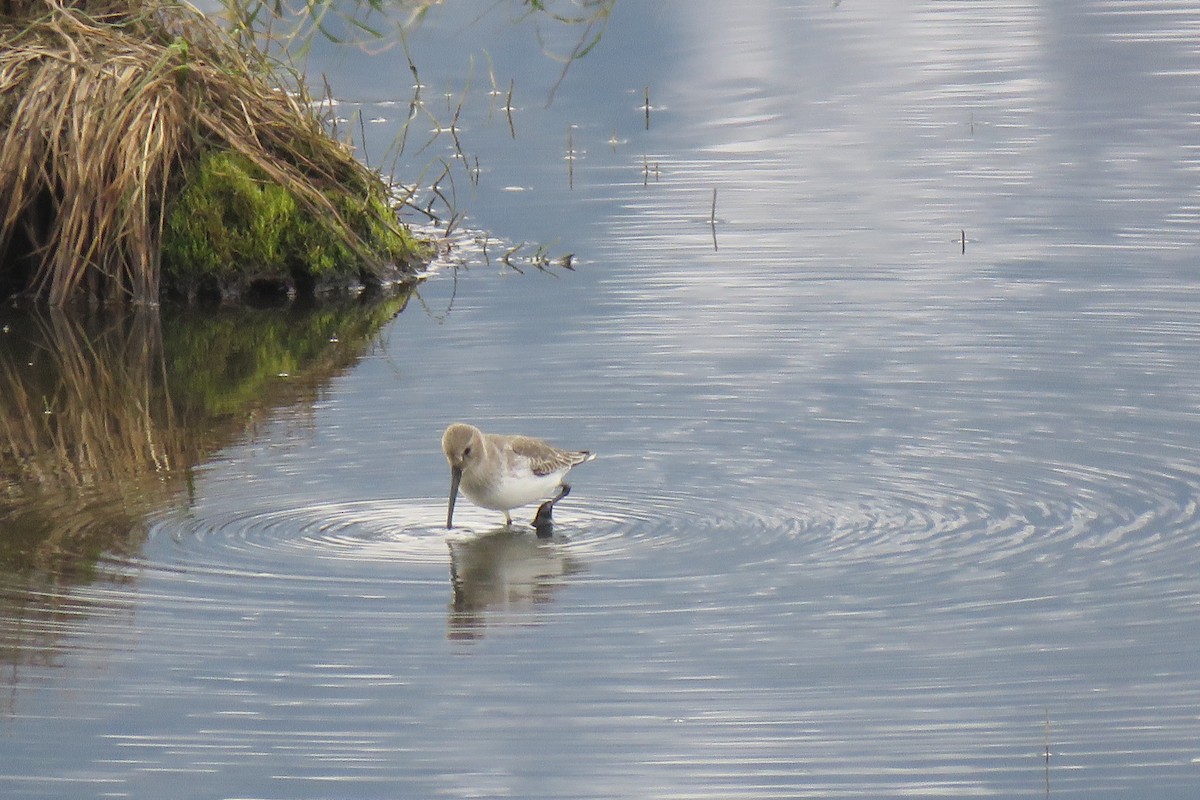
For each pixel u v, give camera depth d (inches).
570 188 895.7
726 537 487.5
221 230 786.8
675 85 1069.8
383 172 916.0
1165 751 370.0
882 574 458.6
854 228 811.4
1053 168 890.1
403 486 538.3
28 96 774.5
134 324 748.6
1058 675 400.8
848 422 576.4
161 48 804.0
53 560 474.3
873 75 1076.5
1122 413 576.4
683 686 398.0
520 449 501.4
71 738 379.6
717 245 797.2
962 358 637.3
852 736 376.5
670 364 642.2
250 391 640.4
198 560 474.9
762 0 1264.8
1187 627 423.8
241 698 394.6
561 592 451.2
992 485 519.2
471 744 374.6
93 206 772.0
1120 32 1150.3
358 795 357.1
